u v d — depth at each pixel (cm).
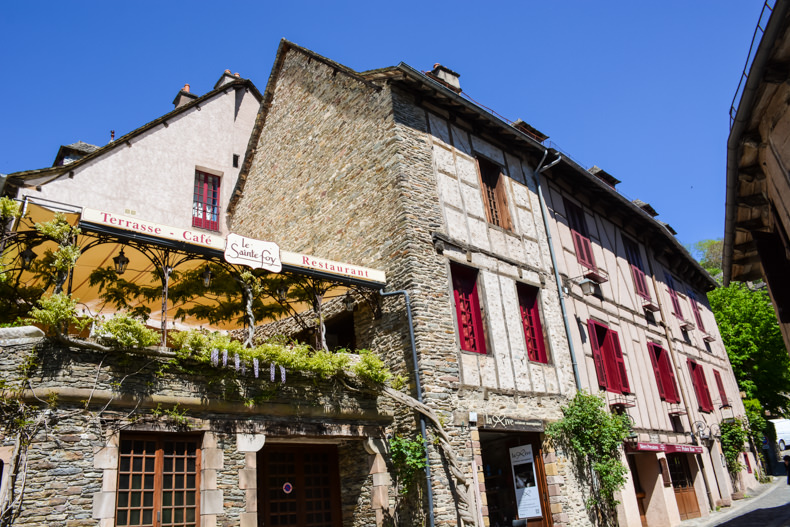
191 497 695
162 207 1321
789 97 627
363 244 1029
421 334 884
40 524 577
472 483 846
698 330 1875
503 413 938
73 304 645
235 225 1432
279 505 864
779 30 547
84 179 1205
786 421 2711
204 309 1102
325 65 1246
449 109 1117
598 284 1328
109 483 625
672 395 1473
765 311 2306
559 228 1269
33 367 618
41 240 753
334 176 1143
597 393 1134
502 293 1044
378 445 870
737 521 1198
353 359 888
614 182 1769
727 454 1672
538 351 1075
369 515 866
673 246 1758
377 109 1068
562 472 981
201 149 1448
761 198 844
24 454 588
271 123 1409
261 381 774
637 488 1266
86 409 636
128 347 676
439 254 969
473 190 1094
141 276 988
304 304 1109
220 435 724
